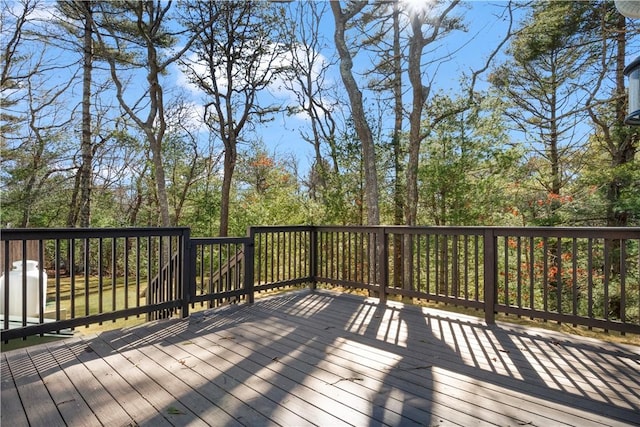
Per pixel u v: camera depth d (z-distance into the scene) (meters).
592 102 8.95
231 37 10.89
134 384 2.41
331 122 13.98
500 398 2.21
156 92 9.80
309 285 5.74
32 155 11.79
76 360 2.81
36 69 11.57
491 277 3.73
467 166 8.24
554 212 9.00
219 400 2.20
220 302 5.32
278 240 5.21
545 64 10.51
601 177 8.05
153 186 13.03
